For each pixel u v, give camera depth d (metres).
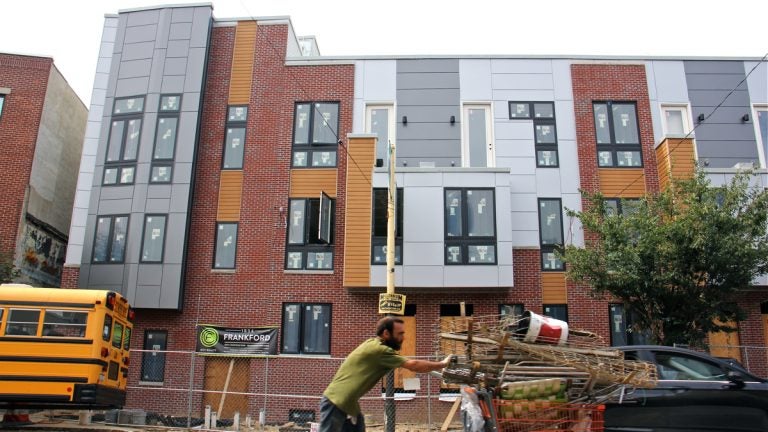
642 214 15.45
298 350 19.91
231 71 22.44
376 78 22.19
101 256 20.64
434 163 21.34
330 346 19.86
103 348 13.58
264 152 21.64
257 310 20.31
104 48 22.98
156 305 19.98
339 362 19.62
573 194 20.81
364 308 20.03
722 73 22.00
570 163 21.08
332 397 5.68
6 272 20.61
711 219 14.55
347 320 19.97
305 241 20.80
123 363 14.84
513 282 19.48
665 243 14.56
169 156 21.25
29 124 23.11
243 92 22.22
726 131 21.50
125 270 20.30
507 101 21.77
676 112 21.86
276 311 20.27
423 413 18.69
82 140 26.59
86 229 20.92
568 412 6.93
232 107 22.14
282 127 21.83
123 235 20.75
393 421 14.13
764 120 21.72
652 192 18.92
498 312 19.75
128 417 17.27
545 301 19.89
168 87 21.84
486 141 21.64
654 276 14.77
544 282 20.05
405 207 19.80
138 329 20.33
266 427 17.28
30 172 22.73
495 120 21.55
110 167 21.44
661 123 21.48
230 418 19.33
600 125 21.48
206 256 20.83
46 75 23.70
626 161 21.12
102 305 13.64
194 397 19.67
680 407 9.55
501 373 6.84
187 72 21.91
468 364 7.03
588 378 7.01
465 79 22.06
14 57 23.62
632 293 15.49
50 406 13.59
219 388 19.73
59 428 13.97
